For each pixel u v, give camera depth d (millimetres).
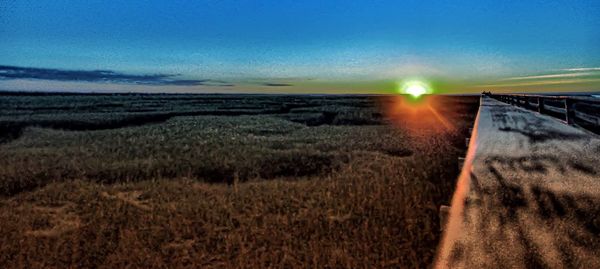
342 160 10727
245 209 6605
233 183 8742
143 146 13258
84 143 14430
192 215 6320
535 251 1728
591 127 5418
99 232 5711
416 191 6883
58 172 9461
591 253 1673
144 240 5398
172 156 11422
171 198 7371
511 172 2936
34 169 9625
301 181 8547
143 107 37469
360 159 10578
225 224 5969
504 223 2008
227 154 11578
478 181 2729
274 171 9688
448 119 24031
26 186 8594
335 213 6199
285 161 10438
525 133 5176
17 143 14625
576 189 2445
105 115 25703
